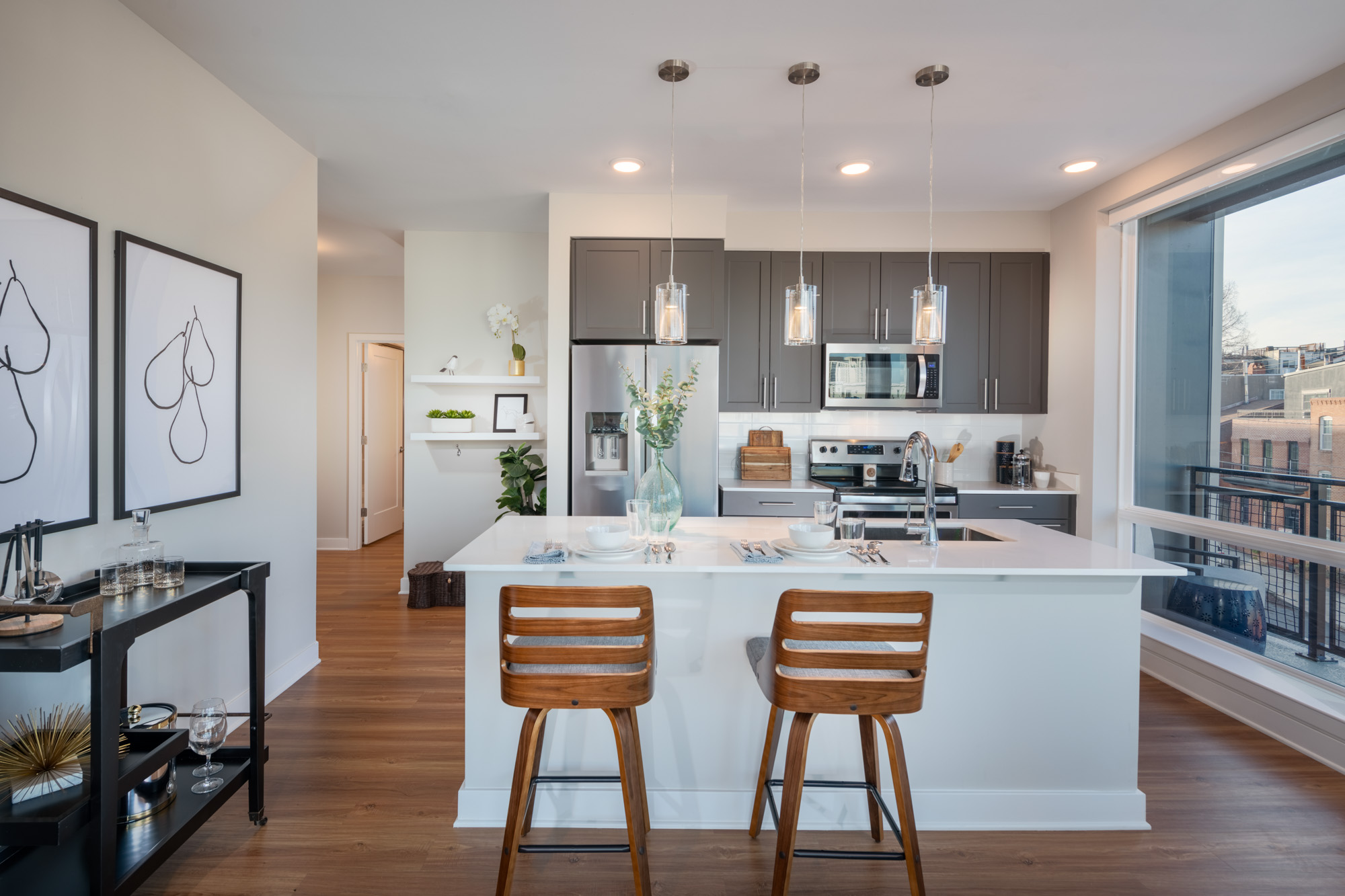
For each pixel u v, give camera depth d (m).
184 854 2.00
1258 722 2.83
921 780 2.20
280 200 3.10
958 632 2.19
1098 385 3.91
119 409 2.11
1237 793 2.36
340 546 6.71
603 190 3.96
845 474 4.64
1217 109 2.88
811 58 2.48
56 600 1.70
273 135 3.04
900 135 3.16
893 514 4.20
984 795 2.19
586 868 1.97
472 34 2.33
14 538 1.60
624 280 4.07
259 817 2.14
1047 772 2.20
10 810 1.49
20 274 1.76
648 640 1.75
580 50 2.43
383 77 2.62
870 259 4.42
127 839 1.76
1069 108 2.88
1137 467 3.79
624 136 3.18
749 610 2.20
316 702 3.06
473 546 2.33
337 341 6.65
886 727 1.74
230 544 2.74
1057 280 4.31
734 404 4.44
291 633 3.25
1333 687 2.63
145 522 1.95
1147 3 2.13
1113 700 2.20
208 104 2.58
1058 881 1.92
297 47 2.41
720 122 3.04
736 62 2.51
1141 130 3.10
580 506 4.05
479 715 2.18
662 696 2.20
